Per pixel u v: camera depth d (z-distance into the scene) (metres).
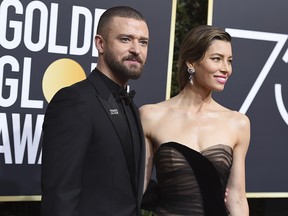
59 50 3.47
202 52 2.82
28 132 3.40
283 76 4.01
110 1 3.58
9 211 4.08
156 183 2.97
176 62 4.41
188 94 2.94
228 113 2.95
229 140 2.86
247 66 3.92
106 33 2.52
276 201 4.57
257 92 3.95
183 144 2.82
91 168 2.39
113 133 2.43
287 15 4.01
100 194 2.39
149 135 2.91
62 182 2.28
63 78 3.48
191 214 2.75
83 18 3.52
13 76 3.37
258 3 3.94
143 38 2.54
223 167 2.80
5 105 3.35
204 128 2.87
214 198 2.75
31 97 3.41
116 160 2.42
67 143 2.32
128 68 2.50
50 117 2.39
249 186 3.94
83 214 2.37
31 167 3.41
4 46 3.34
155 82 3.68
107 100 2.47
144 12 3.65
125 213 2.43
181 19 4.46
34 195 3.42
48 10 3.43
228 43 2.86
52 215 2.25
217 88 2.84
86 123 2.37
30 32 3.39
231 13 3.88
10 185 3.36
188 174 2.76
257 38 3.94
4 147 3.35
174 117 2.91
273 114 3.99
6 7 3.34
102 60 2.54
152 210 2.87
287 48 4.01
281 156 4.01
